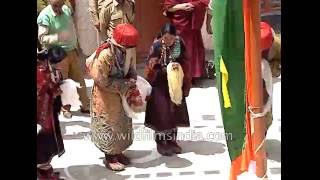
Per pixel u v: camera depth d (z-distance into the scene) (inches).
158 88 241.4
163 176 227.5
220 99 168.2
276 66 227.3
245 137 171.8
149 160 244.2
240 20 164.1
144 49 399.2
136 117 228.4
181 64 239.3
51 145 210.4
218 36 164.9
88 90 332.5
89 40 375.6
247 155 173.3
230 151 173.2
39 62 203.2
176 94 236.1
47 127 207.3
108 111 225.3
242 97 168.9
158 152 250.5
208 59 392.5
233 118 169.8
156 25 401.1
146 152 252.8
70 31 275.6
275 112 293.3
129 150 254.8
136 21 394.3
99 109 226.2
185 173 230.1
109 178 226.8
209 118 295.7
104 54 215.3
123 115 227.9
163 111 243.0
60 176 226.4
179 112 247.0
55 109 209.8
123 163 239.9
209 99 327.3
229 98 167.6
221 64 165.6
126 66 220.4
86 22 372.5
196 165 238.4
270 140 261.0
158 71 239.0
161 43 236.7
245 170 175.0
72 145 261.9
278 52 224.4
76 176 227.5
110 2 281.9
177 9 332.2
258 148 173.2
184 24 335.3
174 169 234.7
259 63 168.1
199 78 359.6
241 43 165.3
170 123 244.8
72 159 246.5
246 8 164.9
